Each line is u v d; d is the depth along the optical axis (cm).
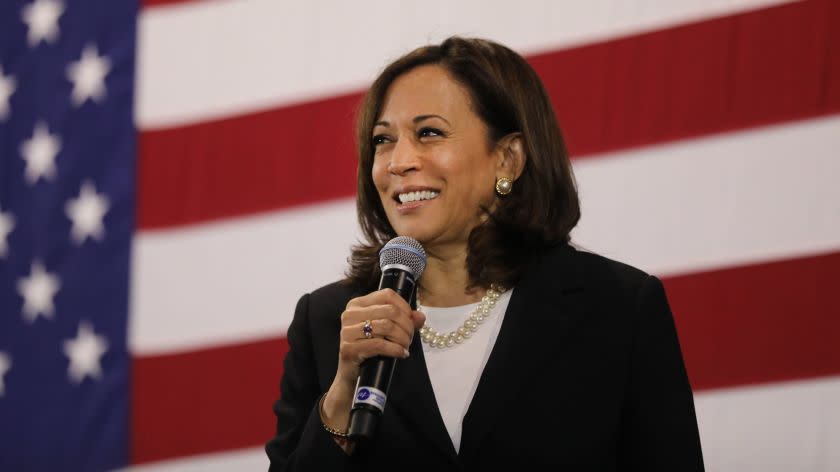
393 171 647
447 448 588
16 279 1327
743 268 1066
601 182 1123
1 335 1316
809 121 1068
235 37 1308
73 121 1348
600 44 1152
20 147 1357
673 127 1112
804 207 1058
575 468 579
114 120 1335
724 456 1047
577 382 603
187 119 1309
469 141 661
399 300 548
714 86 1105
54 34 1376
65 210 1329
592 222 1118
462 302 673
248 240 1263
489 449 586
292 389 686
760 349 1050
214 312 1261
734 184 1083
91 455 1269
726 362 1058
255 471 1218
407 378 621
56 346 1301
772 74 1087
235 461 1225
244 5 1309
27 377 1302
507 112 676
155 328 1277
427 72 675
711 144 1095
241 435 1229
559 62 1162
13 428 1295
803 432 1029
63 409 1285
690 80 1114
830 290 1038
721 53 1108
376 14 1255
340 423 585
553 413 593
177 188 1298
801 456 1027
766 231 1066
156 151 1313
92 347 1292
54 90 1362
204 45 1317
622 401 604
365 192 720
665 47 1129
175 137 1310
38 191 1341
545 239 680
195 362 1256
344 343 546
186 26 1327
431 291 683
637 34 1141
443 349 650
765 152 1077
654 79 1127
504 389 599
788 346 1043
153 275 1288
